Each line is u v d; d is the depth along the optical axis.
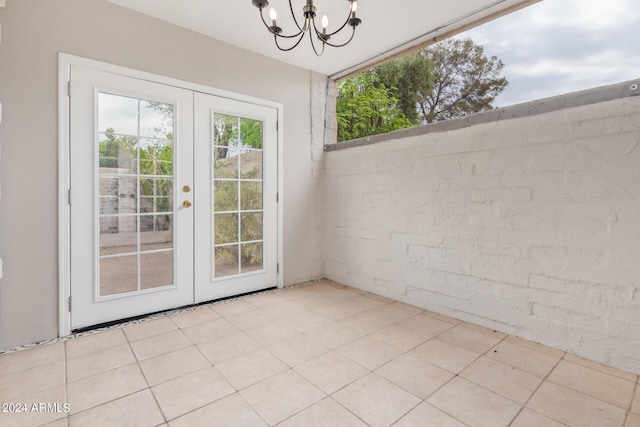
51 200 1.99
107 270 2.22
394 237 2.80
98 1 2.12
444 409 1.36
